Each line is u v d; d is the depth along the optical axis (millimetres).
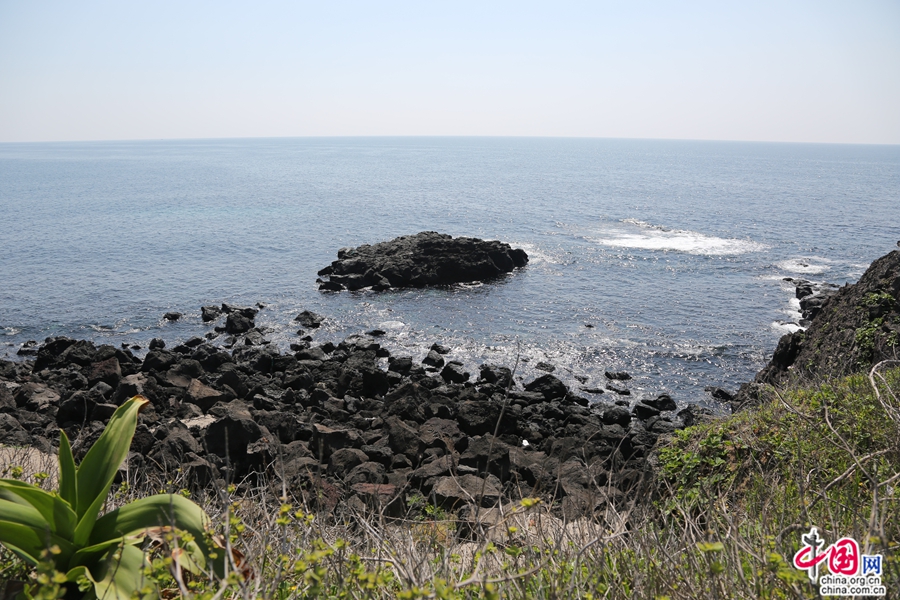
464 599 3867
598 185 104000
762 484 5730
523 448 14039
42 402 15227
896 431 5629
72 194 81250
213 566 3594
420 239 36188
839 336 14305
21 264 37656
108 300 29984
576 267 37438
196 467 9562
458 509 8516
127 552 3570
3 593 3531
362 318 27281
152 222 55250
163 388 16172
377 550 4258
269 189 89562
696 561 4000
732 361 22391
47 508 3672
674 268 37312
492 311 28328
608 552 4430
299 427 13281
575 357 22594
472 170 147125
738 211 67625
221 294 31250
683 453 7918
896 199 85375
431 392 17562
